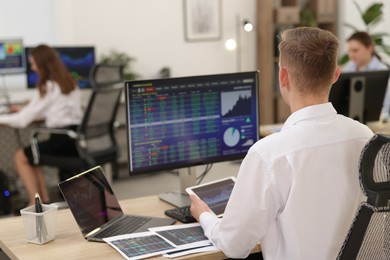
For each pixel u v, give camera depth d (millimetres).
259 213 1396
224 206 1966
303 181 1388
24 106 4727
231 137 2232
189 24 5938
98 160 4078
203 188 2061
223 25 6164
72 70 4965
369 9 5605
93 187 1883
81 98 5082
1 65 4754
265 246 1460
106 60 5387
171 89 2100
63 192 1743
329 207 1407
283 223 1408
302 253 1399
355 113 3303
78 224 1744
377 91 3367
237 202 1426
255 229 1411
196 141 2176
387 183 1209
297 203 1388
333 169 1410
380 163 1238
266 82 6293
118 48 5602
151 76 5781
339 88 3230
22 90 5156
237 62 6297
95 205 1853
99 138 4094
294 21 6258
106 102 3988
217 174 3375
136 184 5230
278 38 1560
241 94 2223
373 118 3443
